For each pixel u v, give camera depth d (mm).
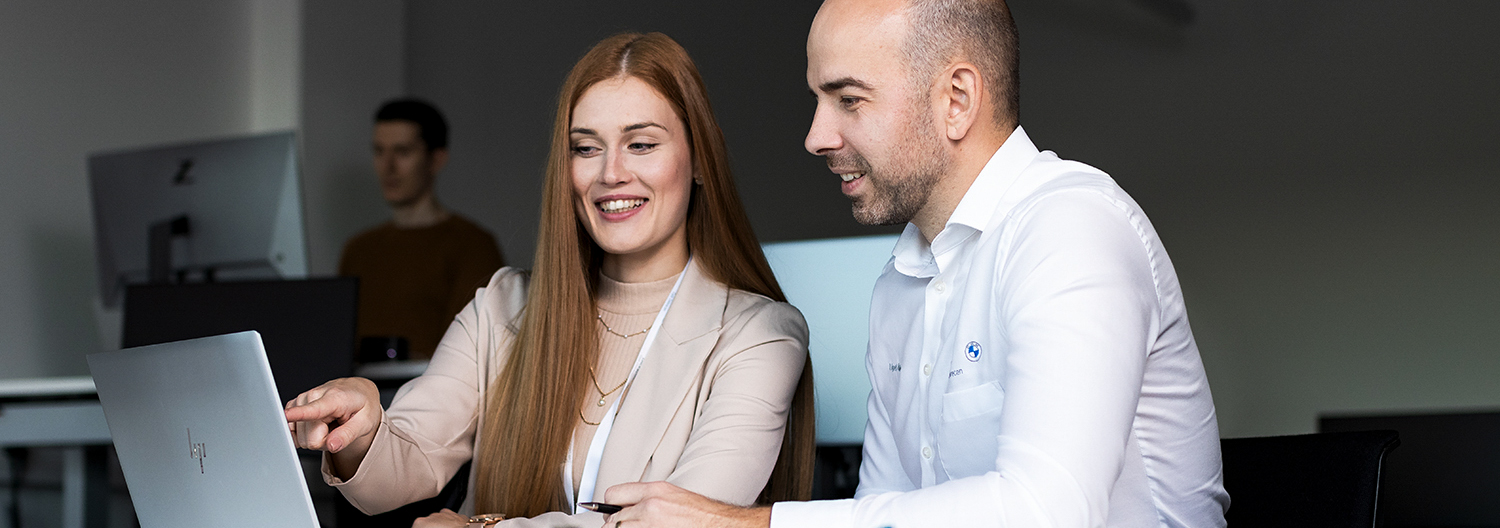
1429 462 2105
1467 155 5598
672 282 1729
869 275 2088
